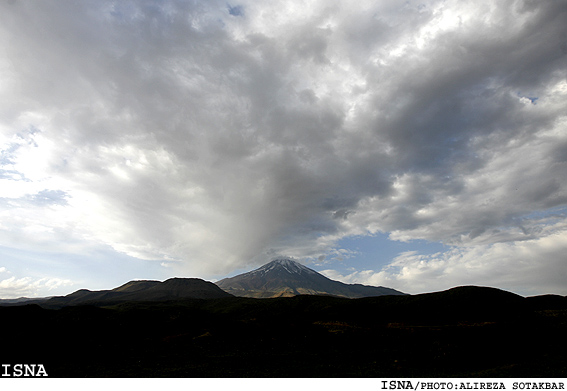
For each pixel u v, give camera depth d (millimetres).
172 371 47969
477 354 53219
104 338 76125
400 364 51219
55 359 53000
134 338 80688
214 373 47062
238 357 59219
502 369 43781
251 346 72625
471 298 107375
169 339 80625
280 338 83438
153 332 91438
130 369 48500
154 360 55406
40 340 62469
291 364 53188
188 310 130000
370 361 54625
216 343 76188
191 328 98875
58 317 110562
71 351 58719
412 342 68625
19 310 96375
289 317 127625
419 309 106938
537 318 85062
